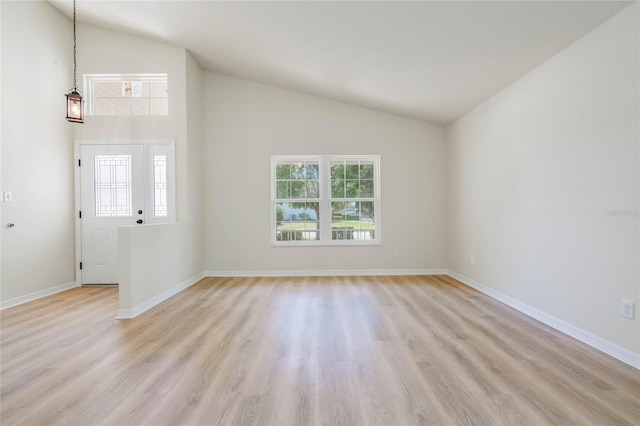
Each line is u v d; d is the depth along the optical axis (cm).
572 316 263
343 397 179
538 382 192
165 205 455
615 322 225
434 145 522
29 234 388
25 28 385
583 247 252
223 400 176
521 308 331
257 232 517
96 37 452
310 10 295
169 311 337
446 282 467
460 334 270
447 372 205
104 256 458
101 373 205
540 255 301
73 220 454
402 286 443
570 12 226
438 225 523
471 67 329
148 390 186
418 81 387
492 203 386
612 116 226
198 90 495
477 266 424
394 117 520
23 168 382
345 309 341
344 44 340
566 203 269
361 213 529
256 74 486
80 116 357
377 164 526
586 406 168
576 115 258
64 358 227
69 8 417
